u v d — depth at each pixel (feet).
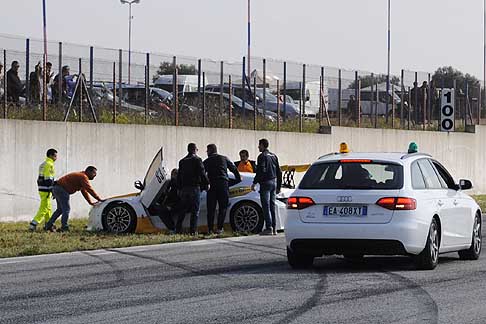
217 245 122.62
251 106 220.43
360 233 92.32
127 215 137.69
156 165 138.92
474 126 296.10
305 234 93.97
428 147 273.13
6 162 162.61
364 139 249.75
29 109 177.27
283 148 221.66
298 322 66.39
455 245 102.22
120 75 193.06
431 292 80.38
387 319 67.62
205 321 66.69
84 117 186.39
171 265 99.96
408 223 92.12
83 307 72.38
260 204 139.44
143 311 70.64
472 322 66.69
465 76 327.67
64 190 142.61
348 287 83.25
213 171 136.46
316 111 240.73
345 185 94.32
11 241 123.85
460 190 108.37
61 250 114.01
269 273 93.20
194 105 206.49
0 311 70.59
